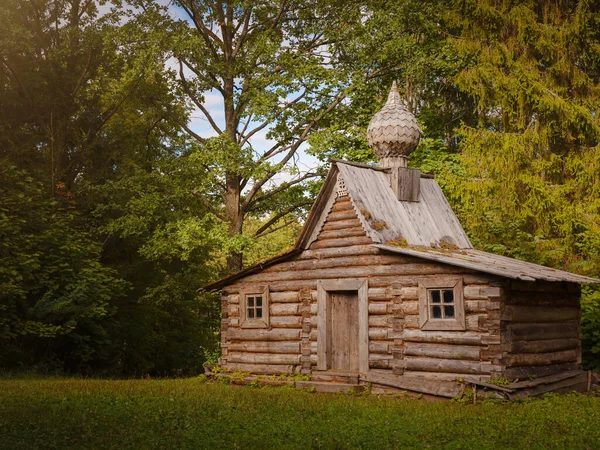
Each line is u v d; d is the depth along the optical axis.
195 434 12.05
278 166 28.62
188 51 29.95
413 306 18.28
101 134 33.97
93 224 31.23
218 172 28.86
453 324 17.48
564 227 28.38
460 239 21.80
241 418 13.68
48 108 31.38
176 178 30.72
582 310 23.25
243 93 30.39
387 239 19.27
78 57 32.34
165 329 37.78
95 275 26.27
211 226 29.81
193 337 38.91
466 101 36.38
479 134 30.45
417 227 20.56
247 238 28.58
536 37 31.14
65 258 25.80
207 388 19.39
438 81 35.72
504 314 17.08
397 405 15.78
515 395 16.47
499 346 16.84
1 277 23.48
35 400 15.41
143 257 33.66
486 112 34.22
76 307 24.73
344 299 20.06
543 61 32.81
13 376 22.64
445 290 17.91
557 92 30.55
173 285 31.66
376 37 29.08
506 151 29.59
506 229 27.77
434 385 17.31
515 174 29.52
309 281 20.50
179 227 28.83
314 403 15.88
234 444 11.27
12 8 31.56
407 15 30.22
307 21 32.00
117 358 32.62
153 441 11.45
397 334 18.45
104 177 32.44
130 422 12.98
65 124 31.59
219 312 37.25
